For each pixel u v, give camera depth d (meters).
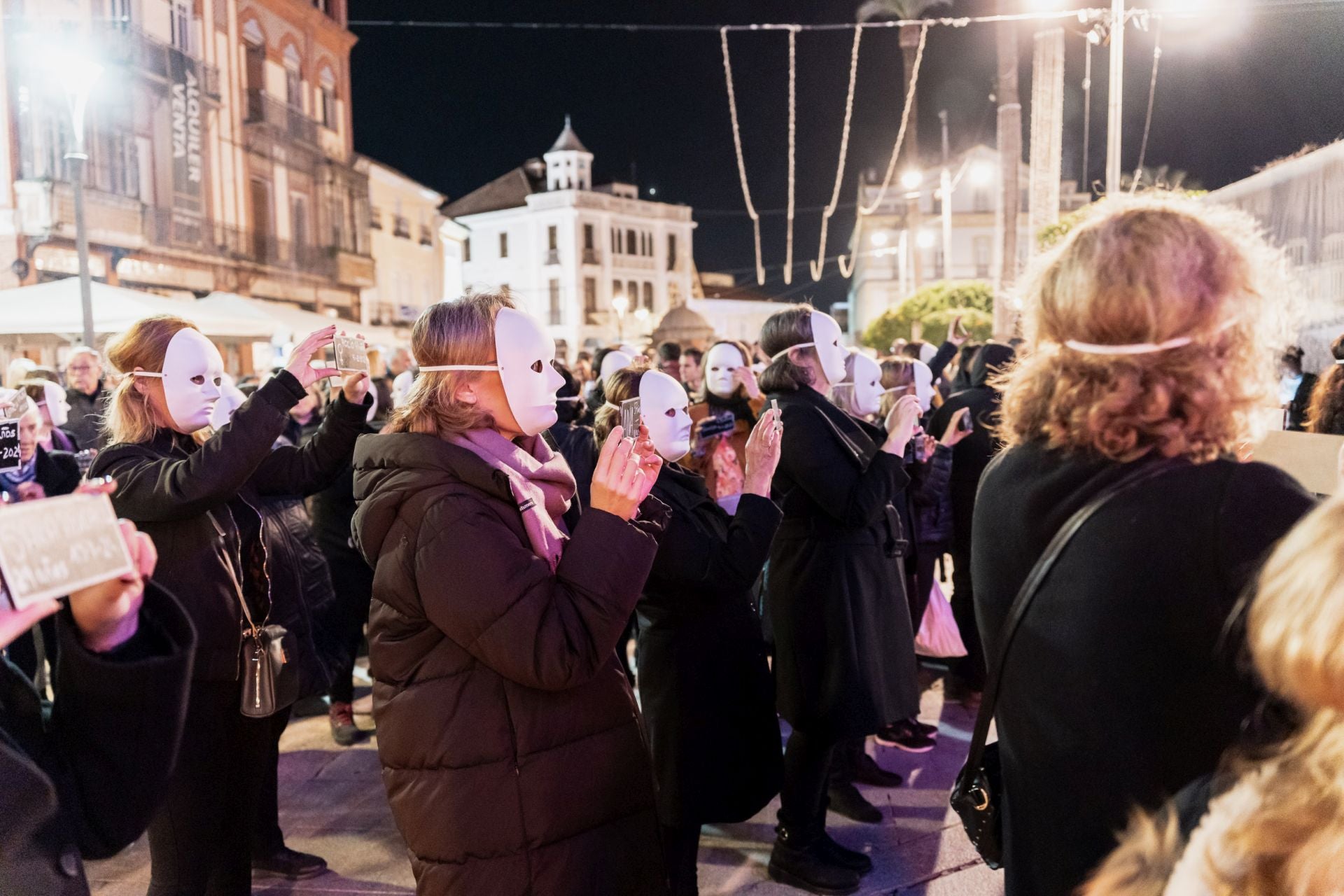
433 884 1.85
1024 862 1.45
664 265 56.78
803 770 3.23
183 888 2.51
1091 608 1.31
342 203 27.17
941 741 4.50
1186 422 1.33
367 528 1.92
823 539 3.16
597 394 5.48
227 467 2.47
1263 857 0.79
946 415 5.05
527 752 1.82
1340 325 5.73
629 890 1.90
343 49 27.34
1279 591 0.81
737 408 4.79
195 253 19.81
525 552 1.83
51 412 4.91
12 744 1.26
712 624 2.76
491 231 54.81
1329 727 0.81
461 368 1.96
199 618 2.54
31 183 15.11
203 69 20.28
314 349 2.72
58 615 1.39
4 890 1.17
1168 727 1.27
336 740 4.76
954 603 5.02
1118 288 1.32
